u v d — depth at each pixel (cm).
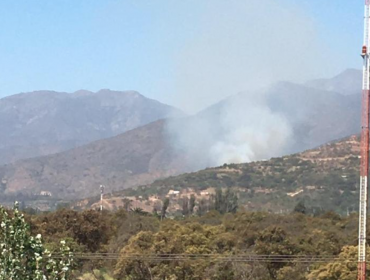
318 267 6775
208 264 6850
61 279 1850
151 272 6781
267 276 6850
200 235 7688
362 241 4738
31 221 7831
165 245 7138
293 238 7694
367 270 5994
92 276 6906
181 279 6731
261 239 7512
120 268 6800
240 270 6769
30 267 1834
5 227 1859
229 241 7869
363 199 4697
